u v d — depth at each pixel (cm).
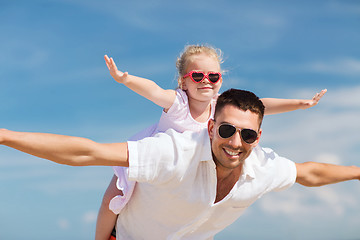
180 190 282
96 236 365
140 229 321
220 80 408
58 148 236
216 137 277
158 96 378
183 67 414
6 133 224
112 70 357
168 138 280
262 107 286
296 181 330
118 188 324
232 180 299
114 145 262
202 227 313
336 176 340
